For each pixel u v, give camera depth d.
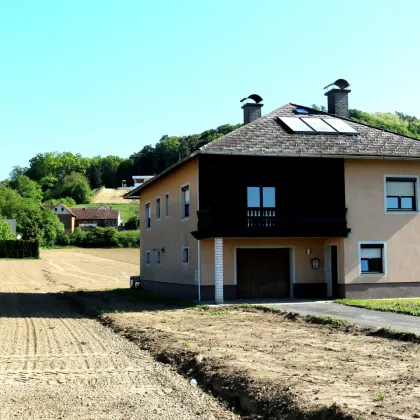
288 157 25.80
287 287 27.17
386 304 21.75
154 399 9.84
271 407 8.67
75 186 168.38
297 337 14.86
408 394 8.56
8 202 122.44
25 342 16.02
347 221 26.17
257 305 22.86
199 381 11.02
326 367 10.76
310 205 26.47
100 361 13.13
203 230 25.38
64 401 9.73
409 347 13.01
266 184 26.17
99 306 25.62
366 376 9.92
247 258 26.86
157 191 34.31
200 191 25.95
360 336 14.96
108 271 60.31
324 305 22.94
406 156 26.22
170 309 23.47
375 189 26.62
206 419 8.70
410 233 26.84
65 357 13.66
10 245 83.94
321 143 26.61
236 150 24.69
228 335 15.41
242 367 10.81
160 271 33.25
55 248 103.94
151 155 184.25
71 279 49.66
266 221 25.28
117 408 9.30
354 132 28.17
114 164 197.38
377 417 7.37
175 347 13.74
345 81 32.34
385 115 122.44
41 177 197.75
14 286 41.78
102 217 136.12
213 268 26.22
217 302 24.86
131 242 106.44
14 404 9.55
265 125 27.92
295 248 27.09
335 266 27.23
